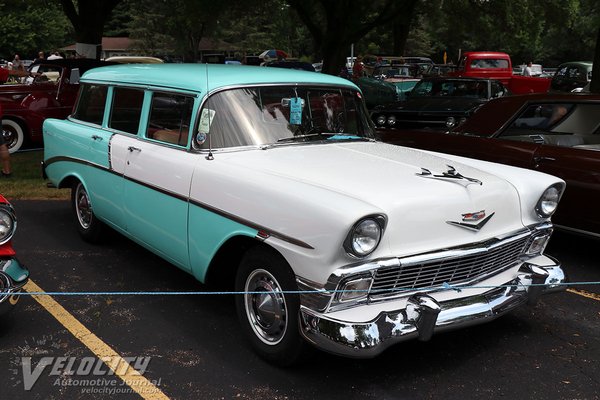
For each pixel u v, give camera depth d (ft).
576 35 167.73
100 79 17.42
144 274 16.60
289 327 10.87
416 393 10.91
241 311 12.09
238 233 11.60
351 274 9.86
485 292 11.44
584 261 18.40
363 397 10.73
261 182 11.28
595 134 19.94
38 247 18.78
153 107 14.62
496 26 69.46
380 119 39.32
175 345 12.52
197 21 60.49
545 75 110.52
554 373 11.74
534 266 12.41
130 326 13.39
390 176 11.71
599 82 33.53
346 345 9.75
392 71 70.90
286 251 10.55
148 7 174.81
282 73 14.56
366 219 9.81
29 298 14.84
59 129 18.81
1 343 12.54
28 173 29.55
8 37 156.04
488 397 10.84
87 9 48.57
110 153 15.85
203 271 12.87
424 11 82.64
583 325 13.98
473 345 12.86
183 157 13.23
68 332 13.07
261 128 13.43
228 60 122.21
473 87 41.16
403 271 10.57
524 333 13.50
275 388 10.93
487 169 13.62
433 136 21.44
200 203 12.52
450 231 11.10
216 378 11.24
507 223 12.32
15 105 34.22
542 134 20.10
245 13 62.18
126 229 15.92
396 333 10.03
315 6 63.00
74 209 19.35
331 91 14.88
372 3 52.54
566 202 17.34
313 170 11.80
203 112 13.00
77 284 15.76
